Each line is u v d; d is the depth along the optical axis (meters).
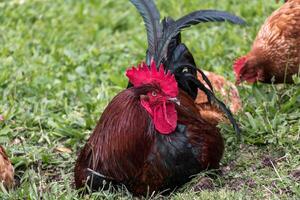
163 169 9.92
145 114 9.94
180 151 9.93
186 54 11.19
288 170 10.60
